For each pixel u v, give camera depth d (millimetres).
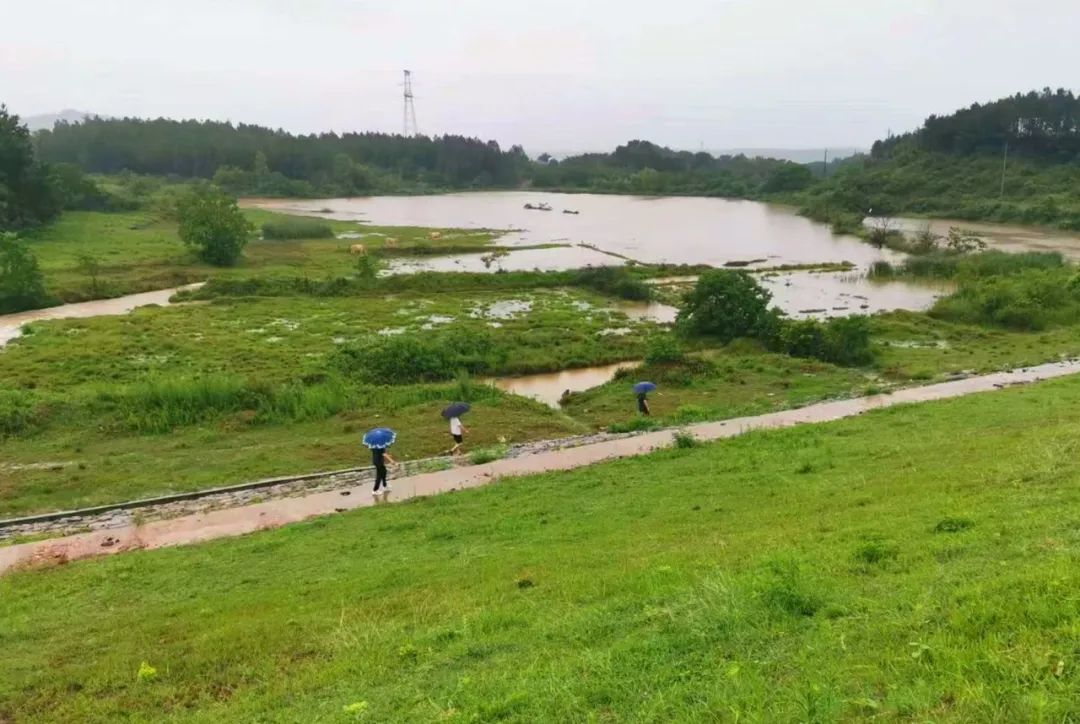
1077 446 16359
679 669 7539
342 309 58031
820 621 8109
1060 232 108688
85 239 89250
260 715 8984
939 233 109312
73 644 12820
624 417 32062
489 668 8867
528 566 14000
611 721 6797
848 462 20109
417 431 30000
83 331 48438
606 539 15508
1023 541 9641
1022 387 31344
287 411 31531
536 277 71125
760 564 10766
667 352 38469
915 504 13891
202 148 197000
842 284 74438
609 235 118500
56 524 21953
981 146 157625
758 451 23000
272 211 141625
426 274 69812
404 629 11305
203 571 16781
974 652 6395
